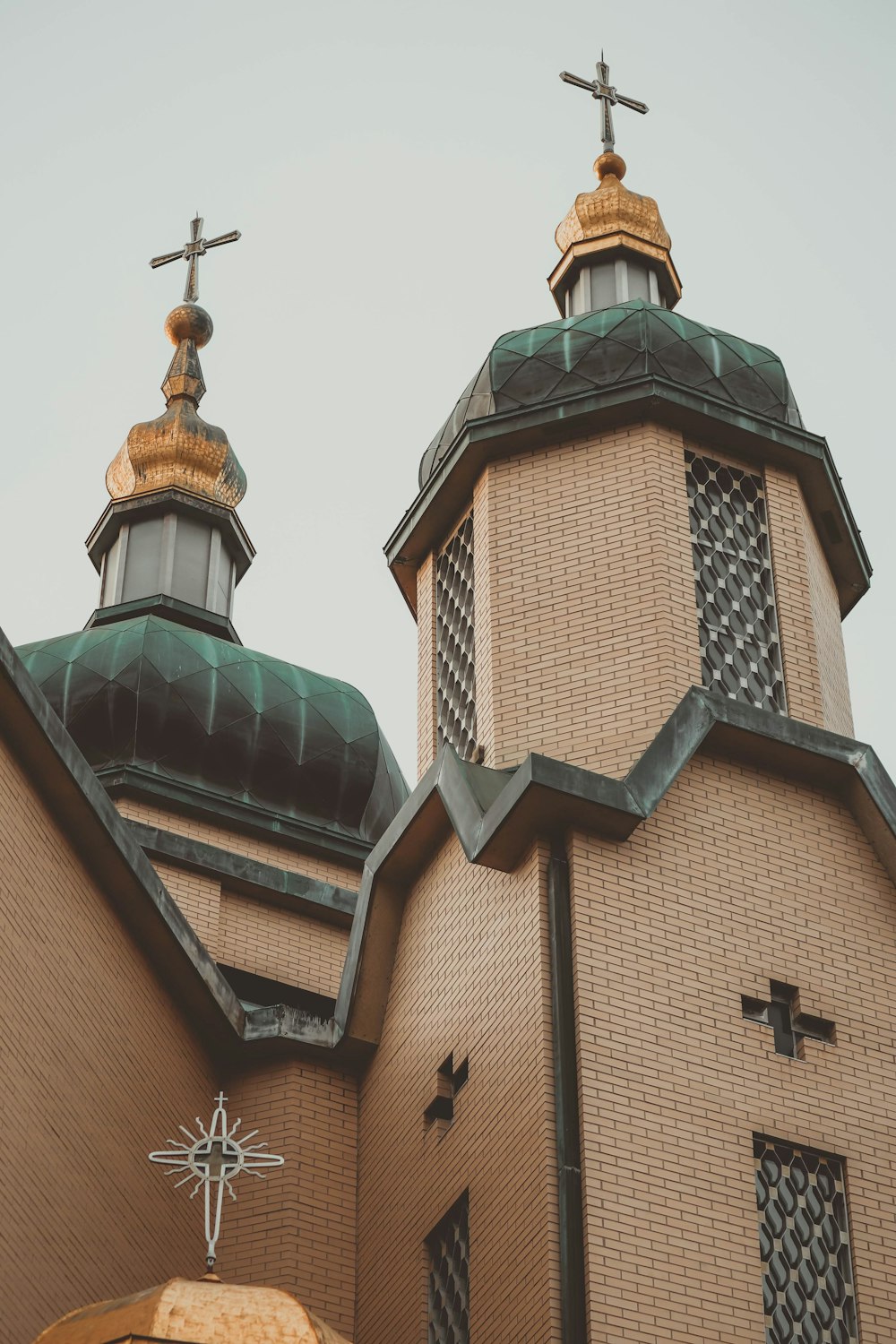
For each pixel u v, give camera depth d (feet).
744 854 65.87
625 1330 56.34
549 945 62.18
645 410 75.56
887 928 66.59
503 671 72.23
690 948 63.36
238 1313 52.37
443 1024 67.21
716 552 74.49
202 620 104.47
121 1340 51.65
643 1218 58.23
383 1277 66.54
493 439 76.33
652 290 88.33
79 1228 61.41
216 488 110.93
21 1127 59.47
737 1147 60.54
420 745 76.64
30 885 61.93
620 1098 59.93
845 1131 62.23
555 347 78.23
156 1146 66.64
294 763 95.71
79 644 96.43
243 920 88.33
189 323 117.08
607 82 96.02
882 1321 59.62
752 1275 58.59
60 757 62.75
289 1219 68.69
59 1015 62.44
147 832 87.81
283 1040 71.46
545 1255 57.21
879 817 67.56
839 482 78.18
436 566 79.56
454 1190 63.62
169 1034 69.05
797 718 72.23
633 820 63.52
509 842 64.18
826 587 77.97
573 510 74.64
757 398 77.61
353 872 96.37
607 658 71.20
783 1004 64.08
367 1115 70.79
